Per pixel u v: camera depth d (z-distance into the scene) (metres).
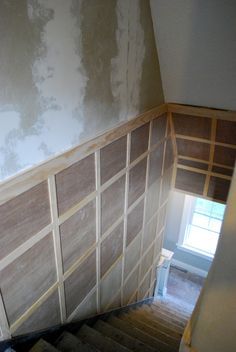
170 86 2.73
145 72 2.32
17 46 1.18
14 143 1.31
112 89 1.93
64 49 1.42
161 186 3.48
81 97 1.65
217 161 3.29
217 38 2.17
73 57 1.50
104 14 1.63
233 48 2.19
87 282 2.38
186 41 2.27
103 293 2.76
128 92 2.14
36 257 1.67
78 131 1.72
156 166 3.10
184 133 3.15
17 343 1.74
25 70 1.25
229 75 2.41
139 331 2.78
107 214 2.35
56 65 1.40
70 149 1.68
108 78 1.85
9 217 1.39
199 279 5.16
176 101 2.86
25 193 1.44
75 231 1.98
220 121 2.81
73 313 2.29
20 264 1.57
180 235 5.06
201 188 3.66
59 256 1.89
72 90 1.56
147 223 3.41
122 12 1.79
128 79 2.09
